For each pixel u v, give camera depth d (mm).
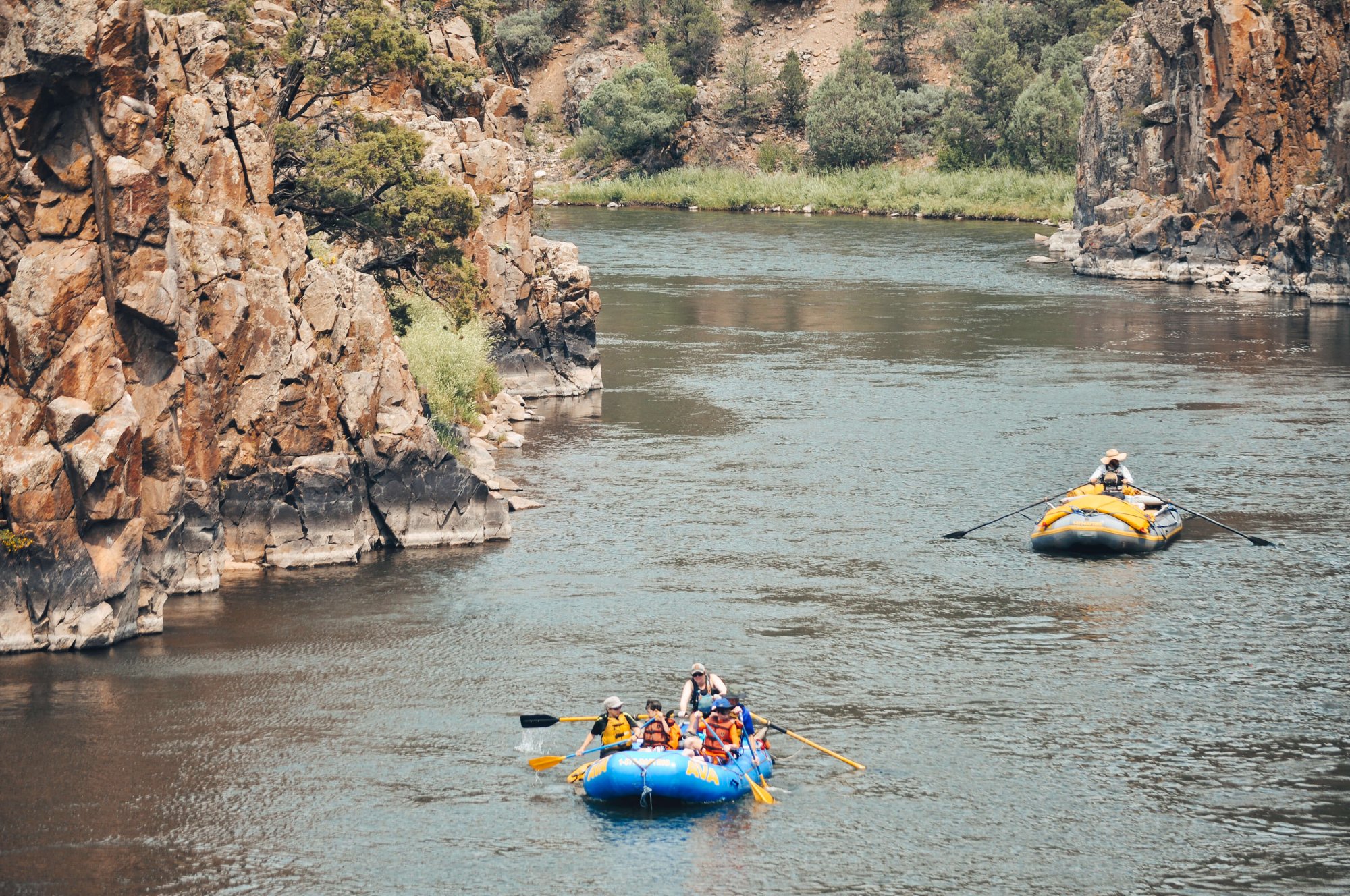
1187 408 56094
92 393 28547
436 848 21266
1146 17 107188
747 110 183750
